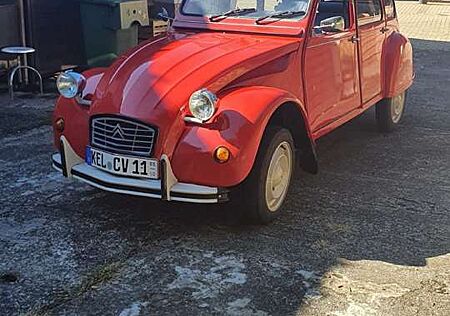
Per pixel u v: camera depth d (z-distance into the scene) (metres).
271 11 5.06
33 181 5.20
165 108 4.00
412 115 7.71
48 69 9.13
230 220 4.48
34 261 3.87
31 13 8.74
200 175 3.95
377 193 5.10
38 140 6.37
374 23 6.18
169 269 3.79
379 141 6.60
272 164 4.32
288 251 4.04
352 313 3.36
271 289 3.58
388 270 3.83
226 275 3.73
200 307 3.40
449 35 14.90
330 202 4.88
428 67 10.96
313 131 5.05
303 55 4.82
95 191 4.98
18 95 8.41
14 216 4.51
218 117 3.95
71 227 4.34
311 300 3.48
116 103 4.15
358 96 5.86
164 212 4.60
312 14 4.91
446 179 5.47
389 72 6.55
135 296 3.50
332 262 3.91
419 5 21.62
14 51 8.09
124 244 4.11
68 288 3.58
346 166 5.77
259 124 4.01
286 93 4.34
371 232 4.36
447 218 4.63
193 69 4.22
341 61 5.41
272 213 4.44
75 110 4.43
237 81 4.29
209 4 5.29
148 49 4.68
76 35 9.43
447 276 3.77
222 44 4.67
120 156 4.11
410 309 3.41
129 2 8.82
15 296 3.49
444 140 6.66
